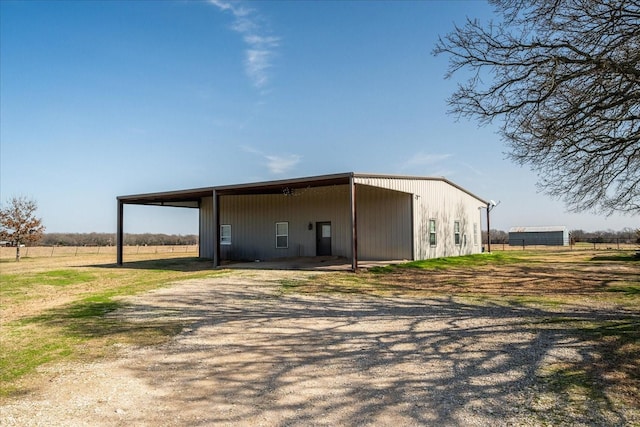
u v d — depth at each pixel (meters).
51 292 12.87
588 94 7.65
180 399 4.50
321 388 4.73
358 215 19.92
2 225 30.14
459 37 9.13
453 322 7.82
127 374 5.31
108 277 16.45
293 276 14.64
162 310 9.33
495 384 4.72
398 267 16.78
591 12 7.62
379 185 16.41
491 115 9.11
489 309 9.08
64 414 4.17
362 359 5.72
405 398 4.41
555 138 8.04
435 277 14.66
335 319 8.22
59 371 5.47
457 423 3.82
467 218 25.59
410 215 18.73
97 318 8.67
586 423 3.75
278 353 6.07
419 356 5.80
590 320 7.82
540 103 8.20
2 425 3.92
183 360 5.82
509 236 55.44
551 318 8.05
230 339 6.86
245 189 18.69
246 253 22.19
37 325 8.24
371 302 10.02
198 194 19.88
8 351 6.44
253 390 4.71
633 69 7.23
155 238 64.56
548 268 18.09
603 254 28.05
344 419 3.96
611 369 5.09
